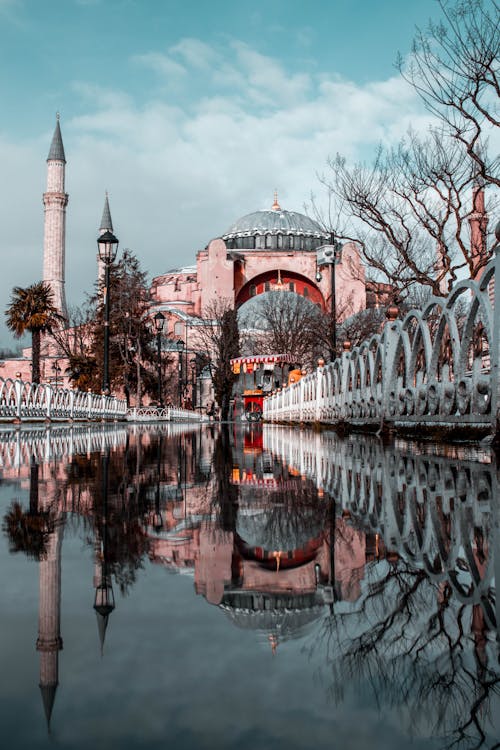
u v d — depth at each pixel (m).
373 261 22.42
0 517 3.34
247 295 104.12
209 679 1.19
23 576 2.06
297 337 56.16
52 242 100.94
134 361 72.31
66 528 3.02
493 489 4.38
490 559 2.38
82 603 1.73
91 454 8.38
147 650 1.36
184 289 106.56
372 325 41.56
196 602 1.76
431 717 1.06
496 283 6.66
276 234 108.44
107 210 94.75
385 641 1.44
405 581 2.04
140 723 1.01
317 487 4.76
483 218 20.23
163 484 5.00
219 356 74.56
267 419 41.44
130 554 2.44
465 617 1.64
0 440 11.53
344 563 2.32
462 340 7.78
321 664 1.29
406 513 3.49
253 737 0.97
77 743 0.94
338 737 0.98
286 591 1.90
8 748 0.92
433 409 9.12
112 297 68.06
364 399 13.49
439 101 17.34
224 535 2.86
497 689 1.17
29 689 1.15
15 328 47.34
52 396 23.00
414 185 20.72
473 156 17.30
